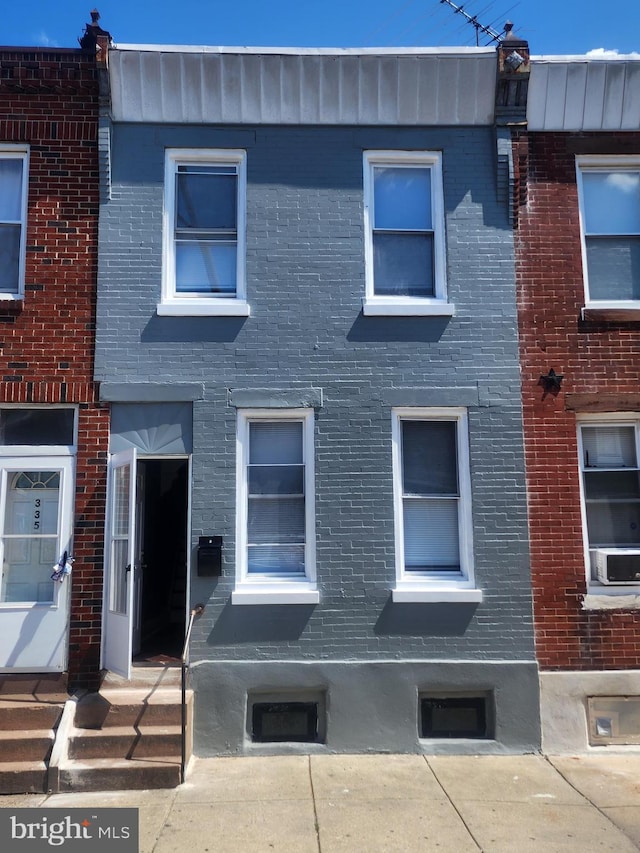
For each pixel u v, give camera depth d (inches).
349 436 285.9
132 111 299.9
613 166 312.5
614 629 277.7
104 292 289.4
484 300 297.1
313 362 289.7
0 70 297.6
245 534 281.7
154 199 297.6
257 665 268.8
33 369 283.1
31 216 292.2
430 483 291.0
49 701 255.4
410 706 269.3
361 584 276.8
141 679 267.7
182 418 285.1
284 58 295.4
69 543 276.2
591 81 304.0
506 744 268.7
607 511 293.1
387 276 304.0
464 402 289.1
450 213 303.0
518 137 305.1
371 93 302.2
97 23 298.0
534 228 303.3
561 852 190.4
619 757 265.0
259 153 302.5
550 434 289.3
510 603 278.2
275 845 193.0
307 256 296.8
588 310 296.0
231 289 300.4
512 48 294.8
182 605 374.0
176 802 220.5
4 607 269.9
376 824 205.5
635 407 291.3
